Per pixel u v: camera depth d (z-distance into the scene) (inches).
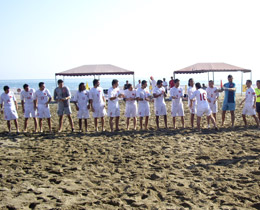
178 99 369.7
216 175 184.7
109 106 360.8
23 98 372.2
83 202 146.9
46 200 149.5
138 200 150.0
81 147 277.0
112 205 144.9
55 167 212.1
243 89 1003.3
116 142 296.0
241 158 220.4
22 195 157.6
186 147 264.8
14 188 168.6
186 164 211.2
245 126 365.7
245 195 150.6
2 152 264.4
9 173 199.0
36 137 335.9
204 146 266.4
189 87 377.4
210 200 147.8
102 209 139.2
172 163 214.8
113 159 232.5
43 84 359.3
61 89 358.9
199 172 191.6
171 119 474.0
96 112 361.7
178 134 327.9
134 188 166.7
